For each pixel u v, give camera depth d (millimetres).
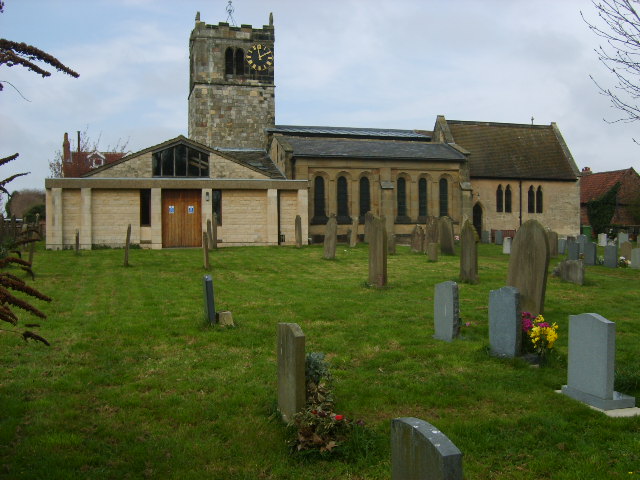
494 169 51750
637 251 25734
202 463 6750
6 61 4738
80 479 6246
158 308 14820
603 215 58312
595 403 8406
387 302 15852
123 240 33781
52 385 9008
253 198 35406
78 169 58844
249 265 24203
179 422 7840
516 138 55906
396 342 11742
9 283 5512
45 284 18672
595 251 27000
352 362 10492
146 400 8516
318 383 7711
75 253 28344
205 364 10227
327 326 13023
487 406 8484
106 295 16750
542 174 53031
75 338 11734
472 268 19266
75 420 7805
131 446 7074
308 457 6852
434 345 11555
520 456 6910
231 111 50688
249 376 9570
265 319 13609
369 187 45531
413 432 4621
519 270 14281
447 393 8914
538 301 13766
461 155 47938
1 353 10555
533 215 52812
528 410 8312
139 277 20469
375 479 6410
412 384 9195
